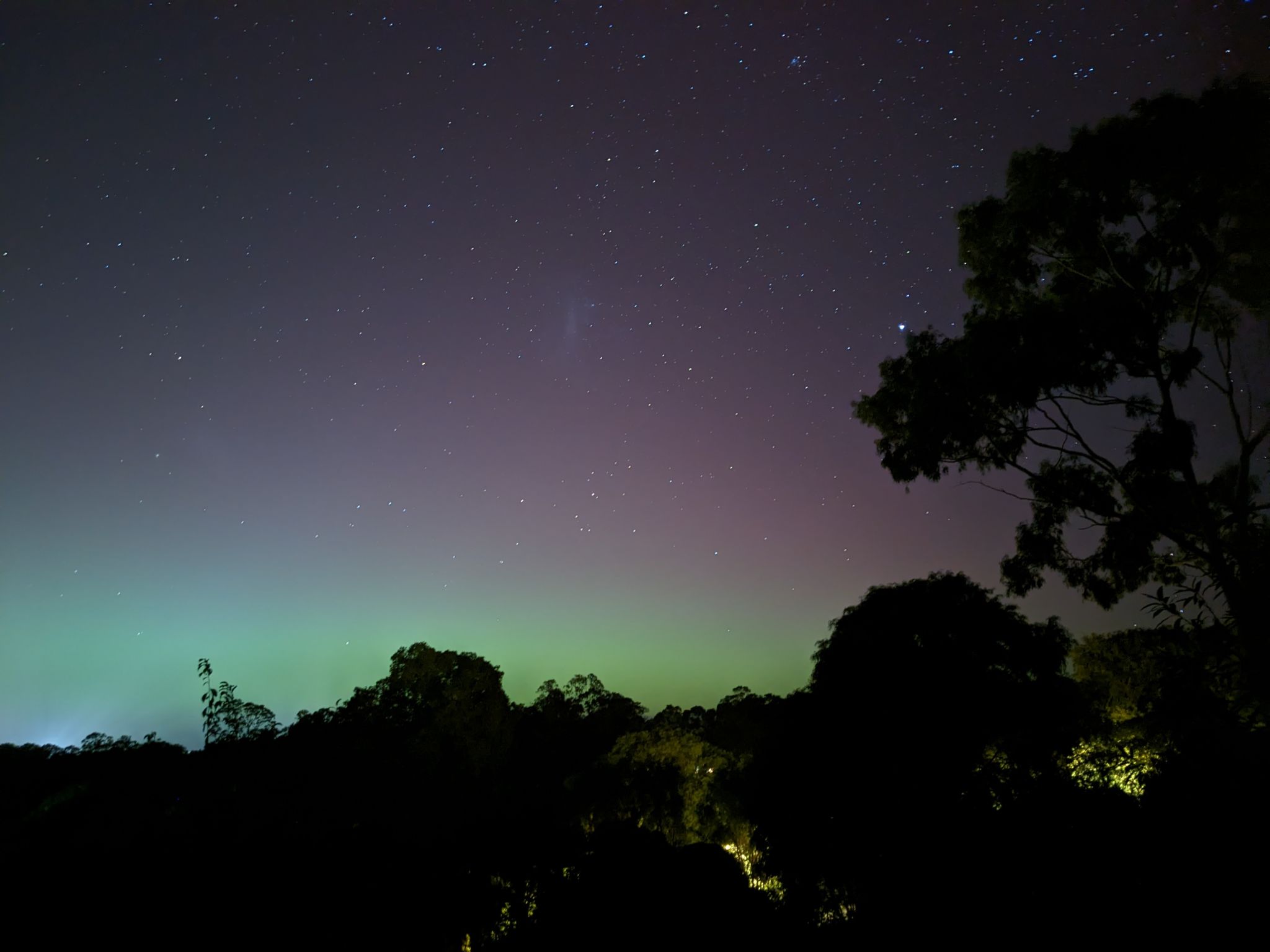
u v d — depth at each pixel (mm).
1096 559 14188
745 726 20438
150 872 7637
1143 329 12414
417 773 18250
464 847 8797
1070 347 12578
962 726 8297
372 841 8547
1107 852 5734
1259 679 4699
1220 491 12953
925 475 14773
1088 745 8219
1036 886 6125
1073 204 13336
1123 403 13625
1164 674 4926
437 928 7727
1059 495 14188
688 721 24281
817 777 8852
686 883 8602
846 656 9523
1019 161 13891
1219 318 13570
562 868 8828
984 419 13984
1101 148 12680
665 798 15188
